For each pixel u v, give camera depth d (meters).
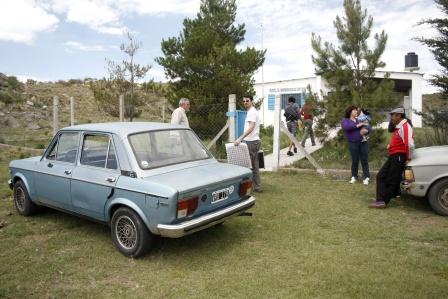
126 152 4.84
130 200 4.62
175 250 4.96
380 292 3.79
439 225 5.79
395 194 6.75
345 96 10.65
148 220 4.46
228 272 4.32
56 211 6.71
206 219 4.52
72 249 5.06
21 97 27.83
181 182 4.49
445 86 10.23
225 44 13.09
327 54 10.77
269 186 8.37
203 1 14.52
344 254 4.75
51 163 5.78
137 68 15.01
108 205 4.90
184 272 4.34
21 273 4.36
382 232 5.53
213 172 5.00
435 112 10.34
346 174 9.09
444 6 10.09
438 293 3.76
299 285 3.99
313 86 20.77
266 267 4.43
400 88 23.80
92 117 26.22
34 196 6.09
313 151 12.47
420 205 6.82
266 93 23.58
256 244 5.14
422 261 4.50
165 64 13.32
